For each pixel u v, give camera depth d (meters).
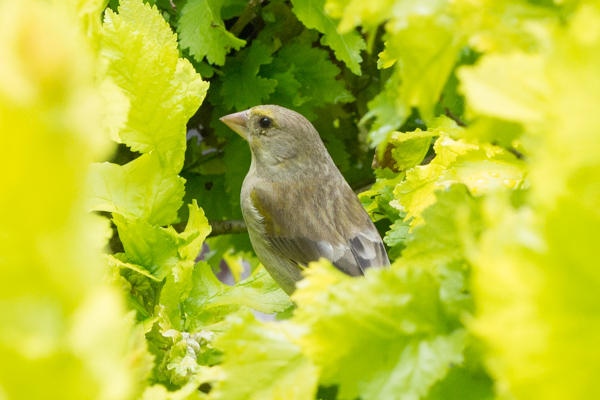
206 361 1.59
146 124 1.67
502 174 1.30
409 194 1.63
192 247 1.80
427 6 0.70
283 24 3.46
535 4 0.70
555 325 0.57
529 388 0.58
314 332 0.81
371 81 3.63
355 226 3.73
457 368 0.83
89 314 0.56
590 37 0.58
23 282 0.52
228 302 1.81
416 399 0.77
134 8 1.77
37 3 0.52
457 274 0.84
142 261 1.69
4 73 0.49
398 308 0.82
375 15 0.71
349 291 0.83
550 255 0.57
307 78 3.32
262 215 3.69
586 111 0.56
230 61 3.26
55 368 0.55
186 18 2.92
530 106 0.62
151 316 1.63
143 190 1.71
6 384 0.54
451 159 1.63
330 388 1.34
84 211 0.54
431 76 0.71
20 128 0.49
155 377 1.51
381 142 0.75
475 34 0.70
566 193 0.56
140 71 1.62
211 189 3.74
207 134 3.80
